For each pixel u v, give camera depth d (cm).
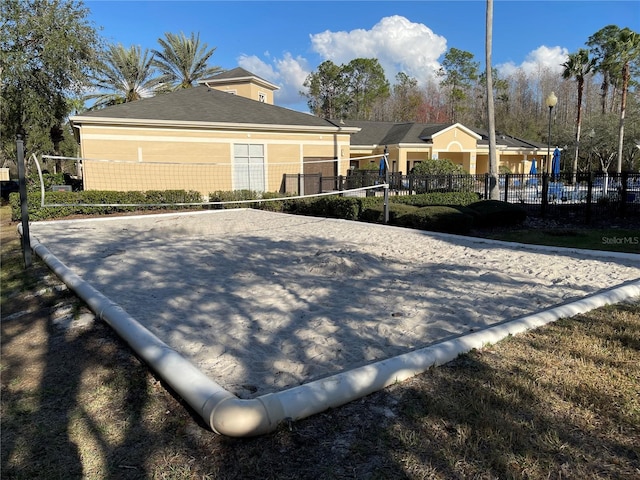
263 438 245
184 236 1040
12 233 1133
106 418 272
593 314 443
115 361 352
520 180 1555
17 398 298
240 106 2150
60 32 1895
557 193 1427
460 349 343
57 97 2075
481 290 538
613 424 252
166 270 669
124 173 1773
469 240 923
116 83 3238
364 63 6053
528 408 268
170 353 319
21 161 720
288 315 448
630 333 385
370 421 259
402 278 602
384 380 296
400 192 1831
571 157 4122
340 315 446
